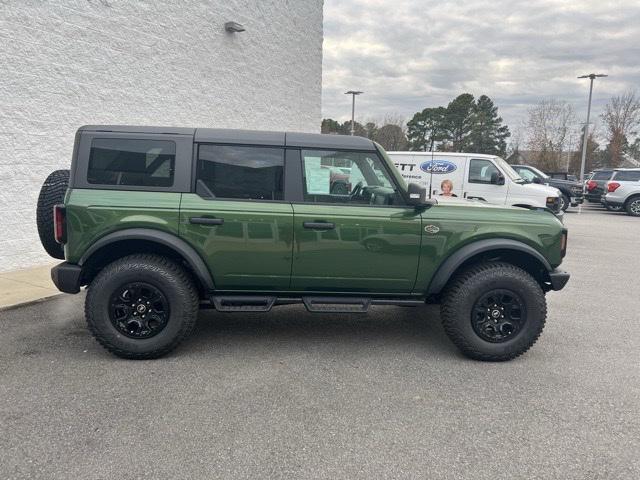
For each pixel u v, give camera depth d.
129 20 7.70
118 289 3.92
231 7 10.05
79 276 3.93
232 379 3.72
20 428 2.96
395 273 4.18
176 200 3.97
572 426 3.12
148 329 4.00
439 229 4.14
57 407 3.23
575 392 3.61
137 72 7.95
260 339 4.63
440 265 4.18
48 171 6.75
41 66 6.49
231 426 3.04
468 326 4.12
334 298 4.26
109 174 3.98
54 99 6.70
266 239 4.04
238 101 10.60
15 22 6.14
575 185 20.28
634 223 16.17
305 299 4.23
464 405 3.38
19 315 5.06
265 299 4.19
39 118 6.55
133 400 3.35
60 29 6.68
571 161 52.88
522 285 4.08
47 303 5.46
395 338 4.75
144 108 8.16
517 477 2.59
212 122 9.84
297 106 13.06
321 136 4.21
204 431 2.97
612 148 44.34
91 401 3.32
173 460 2.67
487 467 2.67
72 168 3.98
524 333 4.13
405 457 2.75
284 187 4.11
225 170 4.07
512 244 4.13
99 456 2.70
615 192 19.16
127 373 3.78
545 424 3.14
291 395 3.48
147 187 4.00
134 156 3.99
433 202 4.33
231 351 4.30
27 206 6.58
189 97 9.14
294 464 2.67
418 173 10.86
